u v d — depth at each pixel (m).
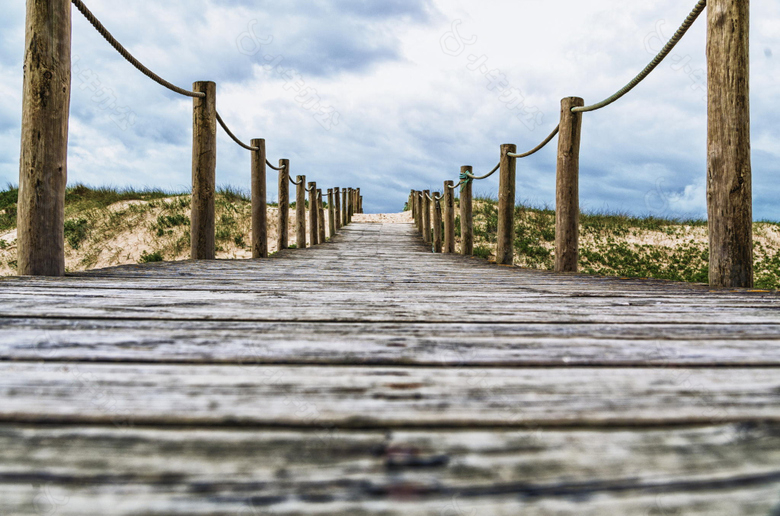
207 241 4.99
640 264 11.53
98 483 0.54
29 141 2.57
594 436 0.67
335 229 14.24
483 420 0.71
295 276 3.19
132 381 0.86
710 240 2.88
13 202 14.85
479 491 0.54
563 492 0.53
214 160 4.99
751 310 1.77
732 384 0.88
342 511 0.50
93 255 11.15
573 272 4.30
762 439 0.66
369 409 0.75
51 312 1.48
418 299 2.00
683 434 0.67
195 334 1.23
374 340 1.20
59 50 2.62
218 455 0.60
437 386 0.86
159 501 0.51
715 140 2.79
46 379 0.86
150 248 11.46
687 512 0.50
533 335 1.28
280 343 1.15
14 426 0.67
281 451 0.62
